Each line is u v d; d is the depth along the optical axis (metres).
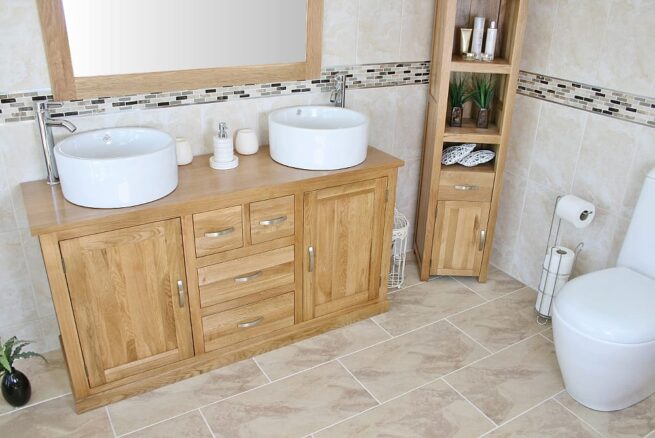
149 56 2.07
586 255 2.52
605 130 2.31
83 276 1.80
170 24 2.07
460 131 2.60
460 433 1.92
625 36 2.15
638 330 1.82
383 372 2.21
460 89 2.62
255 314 2.23
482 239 2.74
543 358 2.31
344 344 2.37
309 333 2.40
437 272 2.83
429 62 2.73
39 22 1.85
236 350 2.23
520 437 1.91
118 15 1.96
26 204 1.81
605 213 2.38
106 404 2.01
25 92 1.91
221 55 2.21
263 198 2.03
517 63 2.39
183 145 2.17
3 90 1.87
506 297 2.74
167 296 1.99
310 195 2.14
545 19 2.46
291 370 2.21
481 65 2.40
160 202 1.85
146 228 1.85
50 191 1.92
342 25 2.43
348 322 2.50
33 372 2.17
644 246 2.13
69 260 1.75
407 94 2.74
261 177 2.09
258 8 2.21
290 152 2.17
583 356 1.91
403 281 2.84
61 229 1.69
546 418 2.00
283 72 2.35
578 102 2.39
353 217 2.30
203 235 1.96
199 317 2.09
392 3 2.51
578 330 1.89
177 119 2.21
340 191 2.21
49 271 1.73
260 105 2.38
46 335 2.28
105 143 2.03
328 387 2.12
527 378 2.19
